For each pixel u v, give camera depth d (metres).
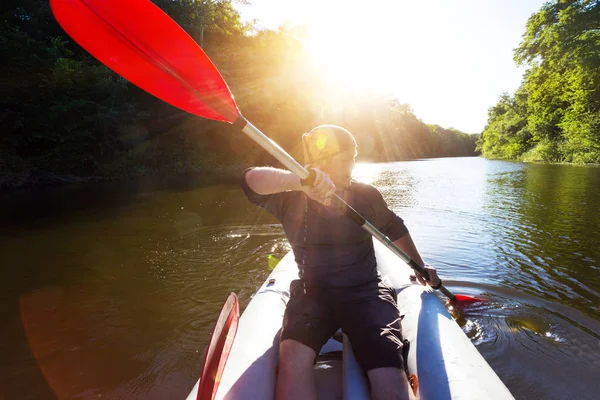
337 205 1.37
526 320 2.54
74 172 13.95
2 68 13.07
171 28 1.43
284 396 1.18
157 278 3.48
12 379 2.07
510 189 8.84
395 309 1.43
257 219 5.96
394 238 1.83
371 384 1.26
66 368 2.17
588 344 2.26
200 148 18.98
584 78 17.81
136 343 2.41
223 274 3.56
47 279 3.50
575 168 15.34
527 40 21.72
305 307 1.38
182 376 2.10
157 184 12.26
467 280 3.20
